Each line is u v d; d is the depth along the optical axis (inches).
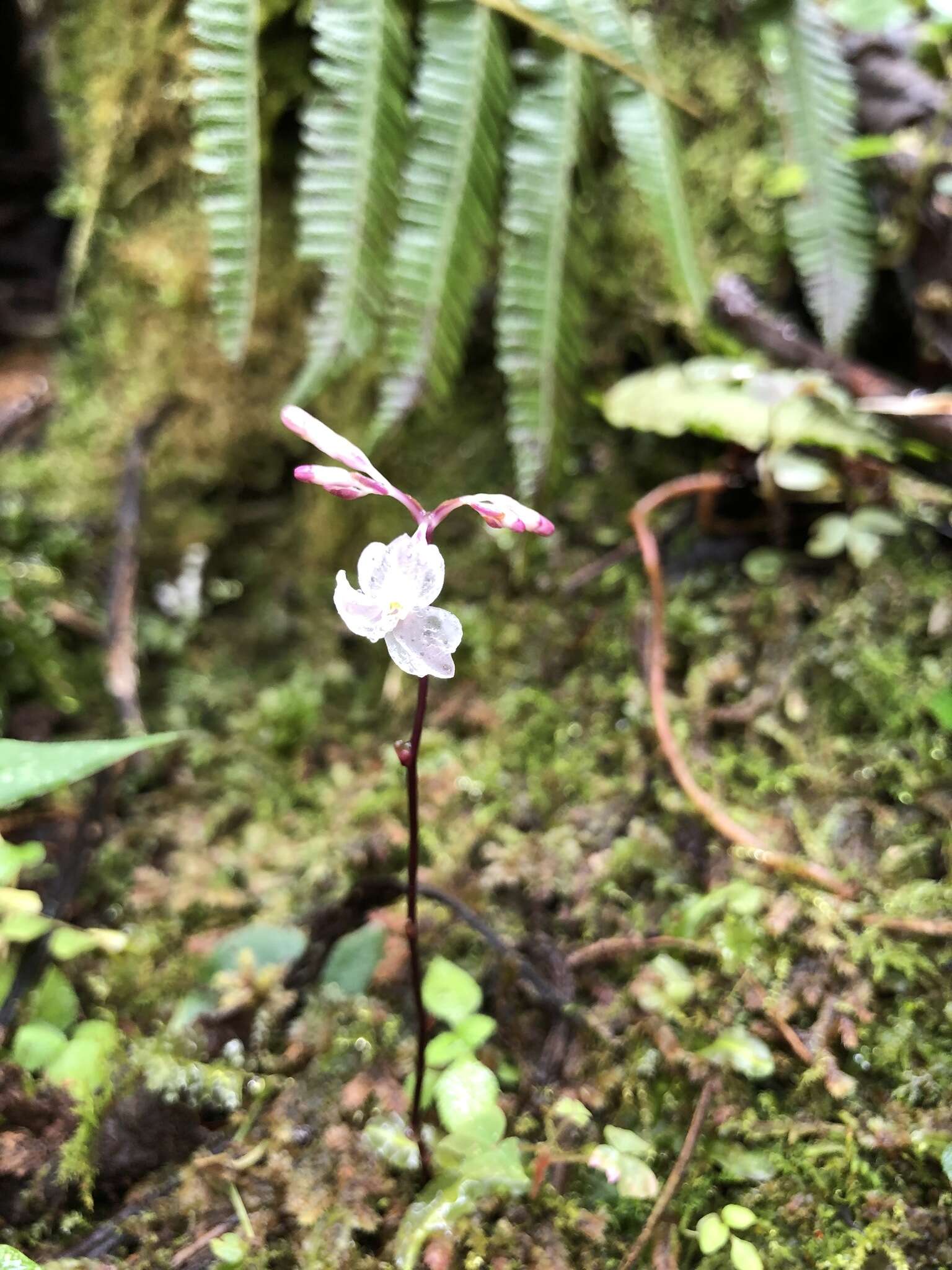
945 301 7.6
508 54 6.8
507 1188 4.5
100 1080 5.1
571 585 8.0
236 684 8.3
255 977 5.5
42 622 7.9
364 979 5.7
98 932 5.9
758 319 8.0
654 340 8.5
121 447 8.8
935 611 7.0
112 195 8.3
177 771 7.5
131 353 8.7
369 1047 5.3
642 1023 5.2
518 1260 4.4
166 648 8.4
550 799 6.7
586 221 8.0
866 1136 4.8
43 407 9.5
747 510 8.2
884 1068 5.0
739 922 5.6
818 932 5.5
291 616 8.7
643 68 7.0
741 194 8.2
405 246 6.5
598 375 8.6
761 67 7.9
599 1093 5.0
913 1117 4.8
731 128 8.1
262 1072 5.3
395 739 7.6
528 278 6.9
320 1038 5.3
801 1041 5.2
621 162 8.0
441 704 7.7
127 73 7.7
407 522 8.6
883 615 7.1
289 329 8.4
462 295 6.7
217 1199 4.8
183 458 8.8
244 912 6.4
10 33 10.6
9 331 10.7
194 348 8.5
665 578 7.9
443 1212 4.4
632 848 6.2
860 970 5.4
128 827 7.0
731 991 5.4
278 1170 4.8
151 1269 4.5
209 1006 5.5
